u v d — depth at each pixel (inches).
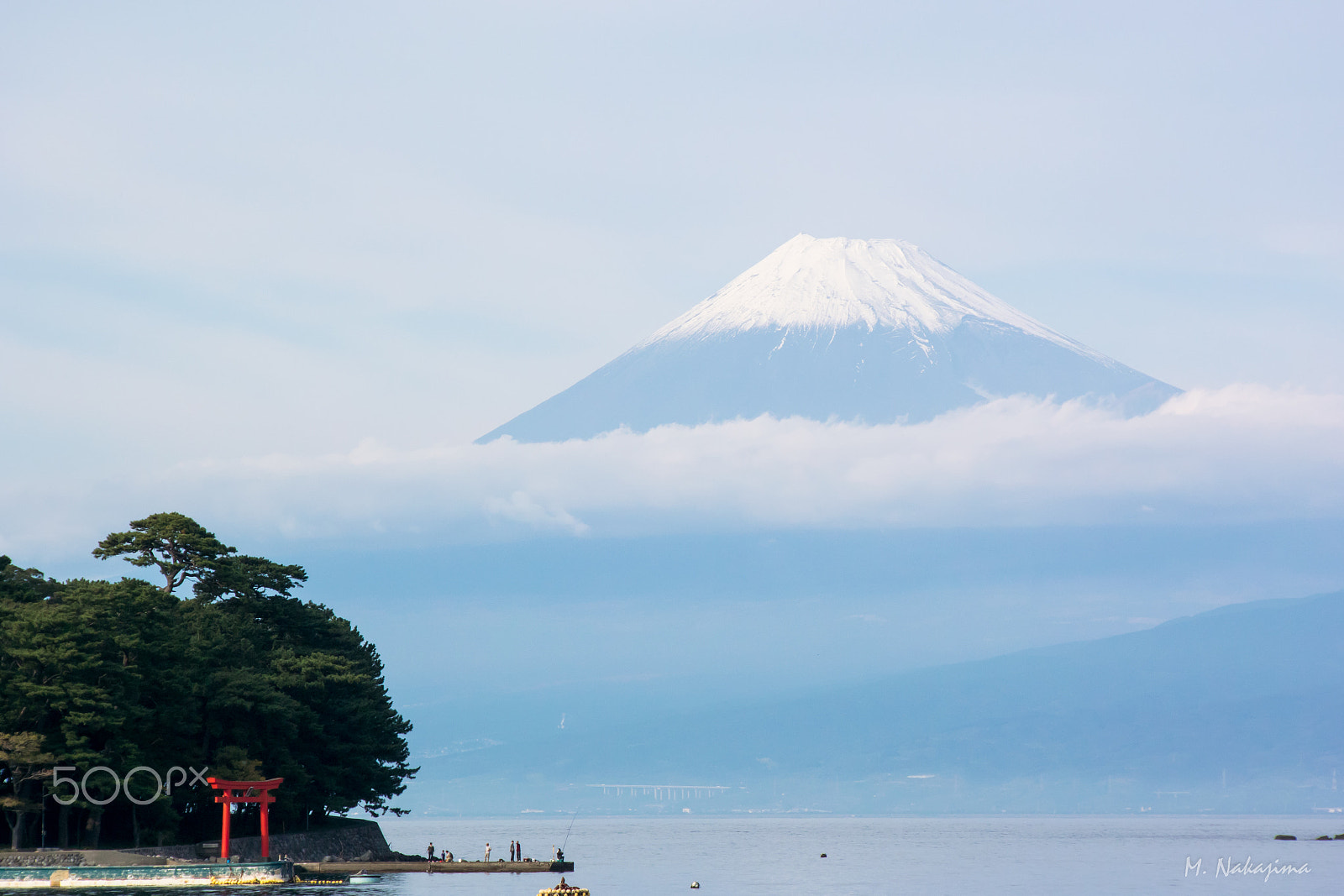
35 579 6584.6
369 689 7485.2
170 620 6136.8
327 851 7263.8
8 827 5964.6
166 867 5585.6
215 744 6353.3
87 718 5403.5
